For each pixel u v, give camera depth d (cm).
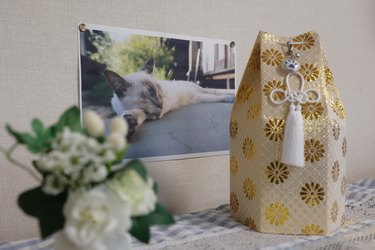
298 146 61
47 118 71
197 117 90
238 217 75
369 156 128
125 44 79
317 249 60
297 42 69
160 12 83
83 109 75
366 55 126
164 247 61
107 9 77
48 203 37
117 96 79
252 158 68
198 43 89
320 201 64
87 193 33
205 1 90
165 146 85
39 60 70
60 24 72
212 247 60
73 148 33
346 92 121
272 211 66
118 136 36
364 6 125
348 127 121
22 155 69
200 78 90
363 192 99
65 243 36
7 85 67
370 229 69
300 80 66
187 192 89
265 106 65
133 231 37
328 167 64
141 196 35
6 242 63
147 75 82
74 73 74
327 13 114
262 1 100
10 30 67
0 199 67
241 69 97
